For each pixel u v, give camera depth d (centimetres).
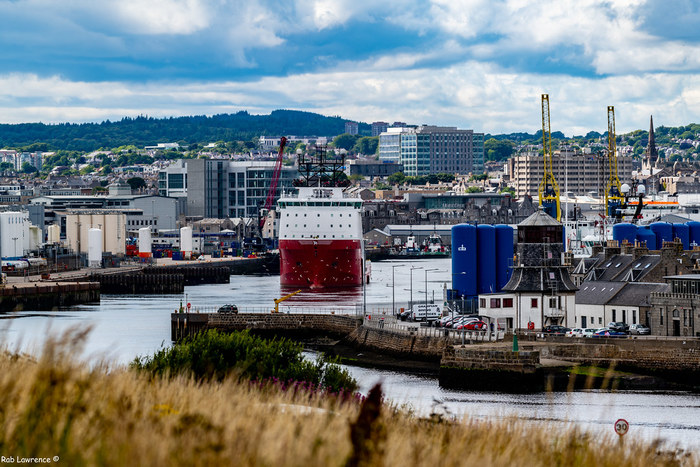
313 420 6088
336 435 5734
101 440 5134
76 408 5603
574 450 6575
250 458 5078
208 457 4991
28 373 6072
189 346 13312
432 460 5644
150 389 6769
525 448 6494
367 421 5466
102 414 5594
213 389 7319
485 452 6109
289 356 13475
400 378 18888
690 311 19462
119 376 6625
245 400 6800
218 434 5353
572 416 14200
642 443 7188
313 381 13038
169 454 5012
